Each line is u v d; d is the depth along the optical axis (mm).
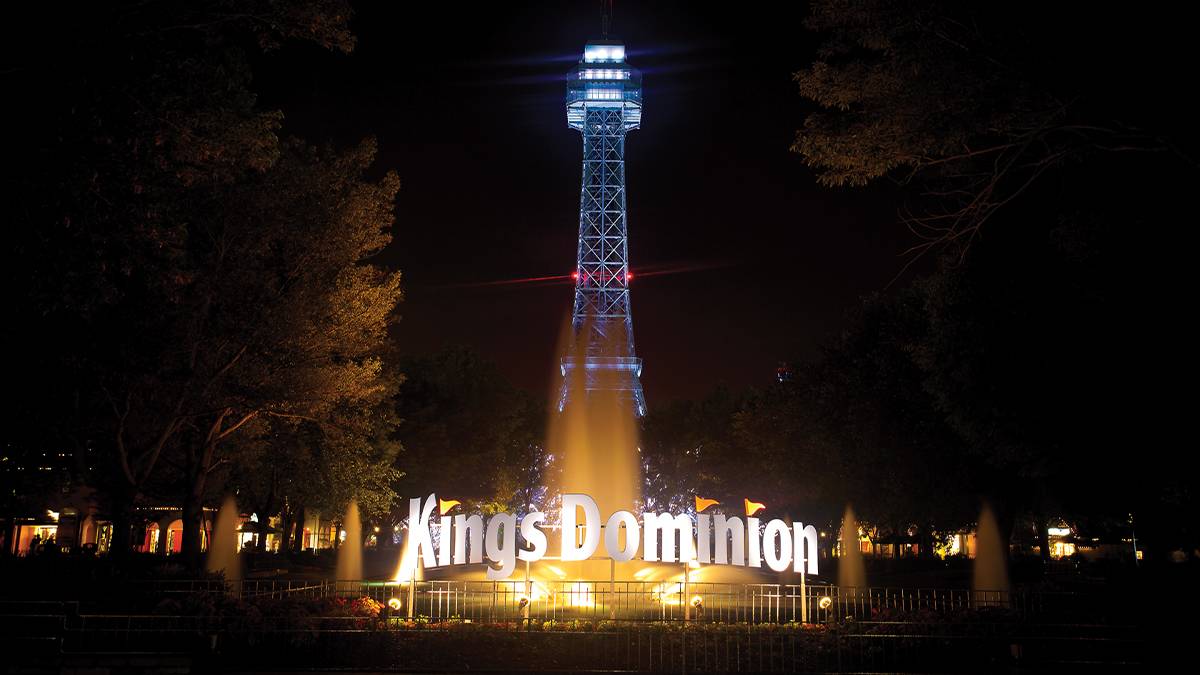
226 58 26641
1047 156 18062
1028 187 21719
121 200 16500
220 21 16969
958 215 19766
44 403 29406
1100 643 19234
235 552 53812
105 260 16891
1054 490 32438
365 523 70250
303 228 33594
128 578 28281
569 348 129000
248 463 41000
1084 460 23125
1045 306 21766
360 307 34875
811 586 23781
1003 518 40906
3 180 15359
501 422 75250
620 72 150625
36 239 15945
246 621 19391
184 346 31516
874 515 47188
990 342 22859
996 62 16469
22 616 18984
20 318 22812
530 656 18500
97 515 64500
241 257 32625
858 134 18391
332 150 35312
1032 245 21938
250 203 31891
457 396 70750
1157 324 19469
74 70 15453
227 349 33594
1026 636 19203
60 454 38312
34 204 15570
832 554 81125
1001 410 23594
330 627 19375
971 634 19500
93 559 36625
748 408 77125
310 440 44531
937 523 47625
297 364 34156
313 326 33625
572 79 150125
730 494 87062
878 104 18234
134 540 70000
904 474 41500
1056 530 93250
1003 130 17453
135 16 16250
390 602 22422
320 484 47062
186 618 19328
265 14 17219
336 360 39219
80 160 15625
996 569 40688
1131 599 24594
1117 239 19266
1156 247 18859
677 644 18547
